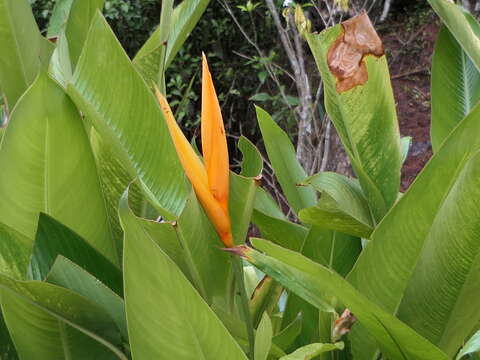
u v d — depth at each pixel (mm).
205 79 405
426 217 439
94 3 643
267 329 399
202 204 424
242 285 453
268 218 629
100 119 509
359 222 529
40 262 487
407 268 452
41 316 459
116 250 566
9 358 502
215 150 411
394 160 551
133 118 508
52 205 508
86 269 499
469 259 417
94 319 457
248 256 418
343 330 454
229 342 372
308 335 563
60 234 489
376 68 544
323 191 511
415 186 436
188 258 476
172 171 513
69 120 494
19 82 641
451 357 474
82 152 506
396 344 423
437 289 436
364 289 466
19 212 506
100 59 501
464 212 404
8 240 488
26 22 622
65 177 503
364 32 543
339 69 546
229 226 427
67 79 545
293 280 430
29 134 481
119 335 469
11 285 426
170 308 373
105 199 571
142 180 518
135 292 374
